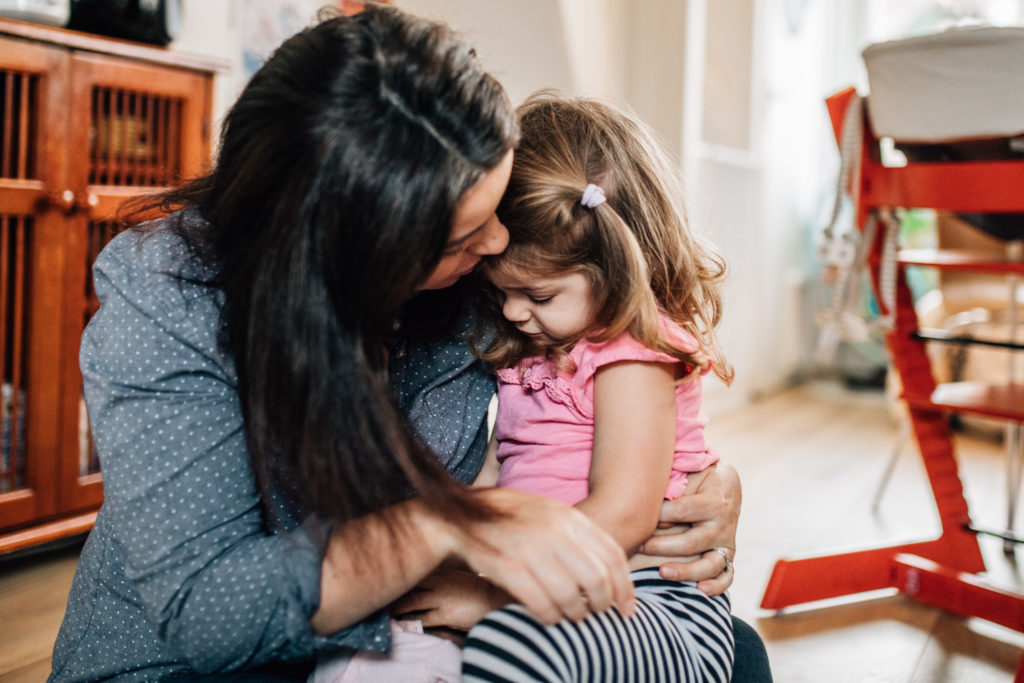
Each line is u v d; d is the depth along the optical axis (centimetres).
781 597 163
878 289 167
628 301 88
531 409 100
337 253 64
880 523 224
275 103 65
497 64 255
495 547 67
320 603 68
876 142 160
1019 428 202
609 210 89
